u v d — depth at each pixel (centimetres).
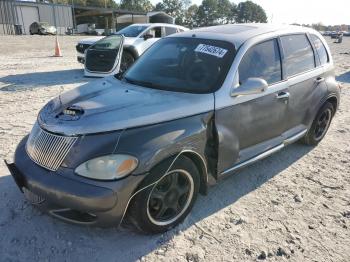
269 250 313
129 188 284
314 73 489
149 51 453
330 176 455
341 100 849
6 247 304
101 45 1024
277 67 425
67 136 293
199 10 10488
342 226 352
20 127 572
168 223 328
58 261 292
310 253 312
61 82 976
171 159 305
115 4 10081
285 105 432
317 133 540
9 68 1201
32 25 4097
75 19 5781
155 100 335
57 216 299
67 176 285
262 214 366
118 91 362
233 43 391
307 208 380
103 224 289
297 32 478
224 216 359
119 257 299
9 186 392
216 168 354
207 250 310
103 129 291
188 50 408
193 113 330
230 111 358
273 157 504
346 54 2172
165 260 297
